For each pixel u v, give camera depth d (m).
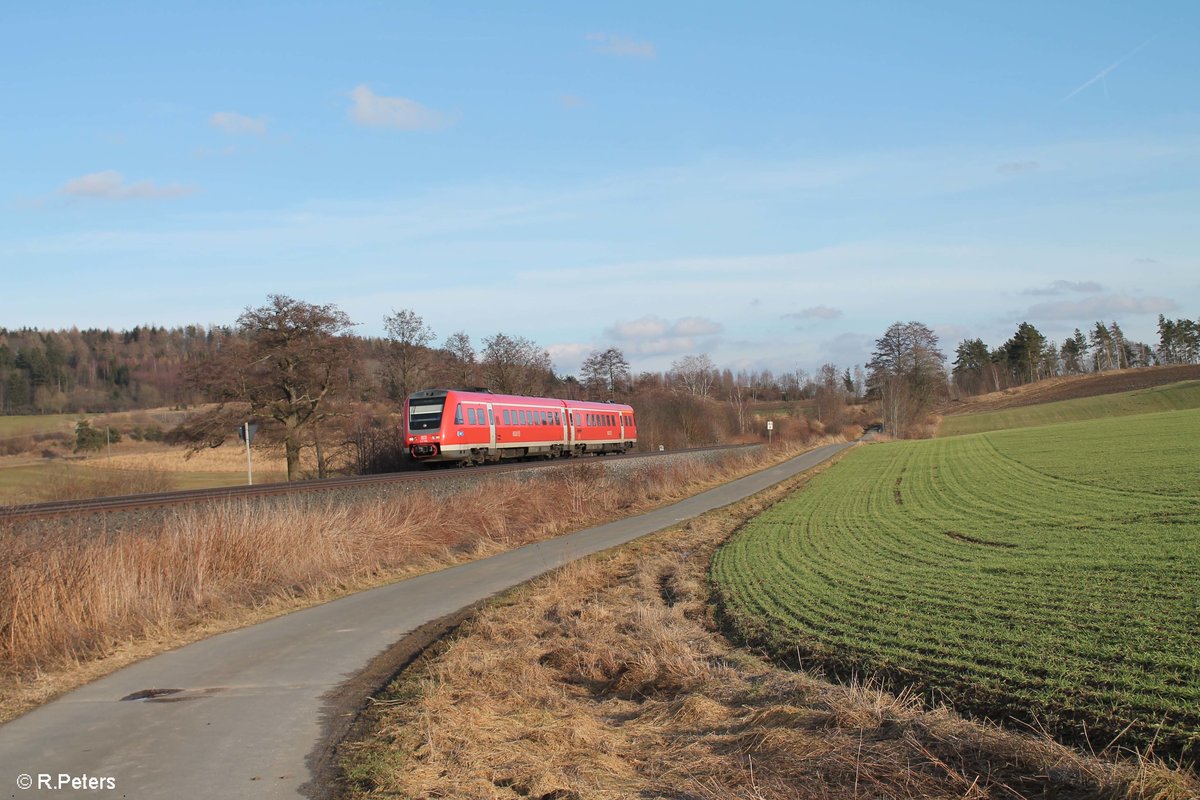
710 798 6.26
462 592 16.22
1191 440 40.84
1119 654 8.93
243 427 31.75
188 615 13.55
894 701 8.15
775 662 10.67
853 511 27.64
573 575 17.16
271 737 8.00
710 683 9.74
